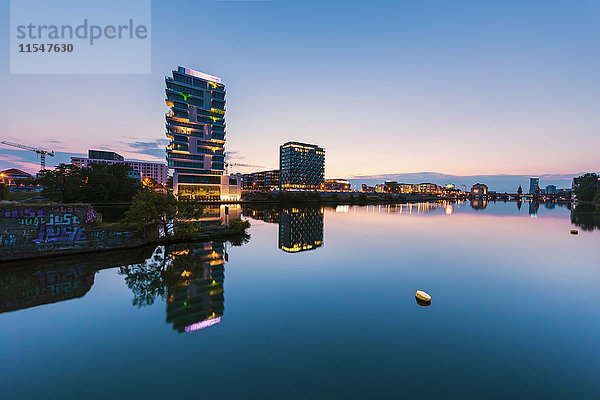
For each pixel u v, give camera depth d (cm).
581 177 14925
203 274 2323
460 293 2008
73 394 959
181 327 1443
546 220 7062
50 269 2280
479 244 3844
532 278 2372
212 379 1044
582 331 1454
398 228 5438
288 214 8281
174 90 11094
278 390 986
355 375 1074
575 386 1022
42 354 1192
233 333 1394
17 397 943
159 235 3553
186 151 11400
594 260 2984
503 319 1593
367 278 2328
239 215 7631
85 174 9000
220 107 12300
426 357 1203
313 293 1966
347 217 7606
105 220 5175
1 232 2352
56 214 2553
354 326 1484
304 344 1298
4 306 1658
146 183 16775
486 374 1091
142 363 1138
